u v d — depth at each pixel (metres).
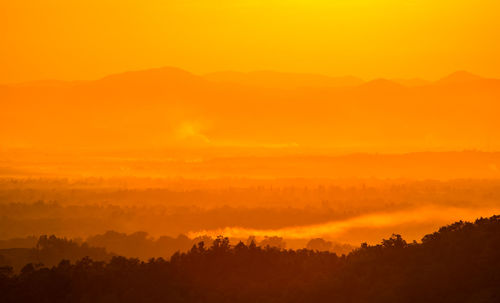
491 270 169.00
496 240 181.75
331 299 181.38
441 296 167.25
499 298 158.25
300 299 183.62
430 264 181.75
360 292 180.75
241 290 193.25
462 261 176.88
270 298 187.00
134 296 194.62
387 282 179.38
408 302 169.75
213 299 190.12
